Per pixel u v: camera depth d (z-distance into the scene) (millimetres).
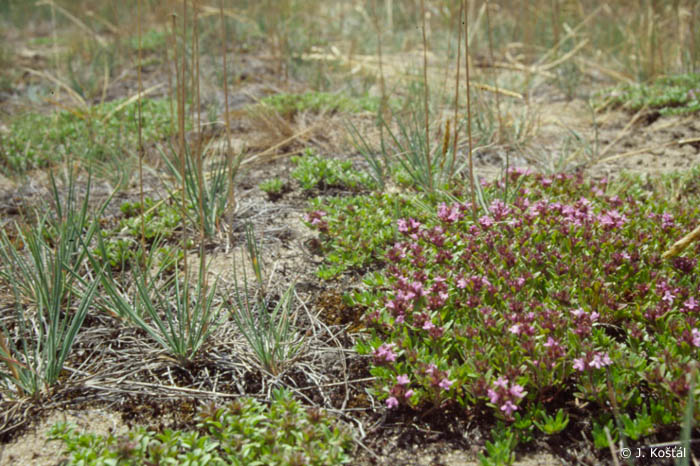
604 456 471
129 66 1359
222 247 672
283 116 993
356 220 677
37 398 513
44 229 681
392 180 776
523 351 505
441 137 842
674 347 505
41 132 946
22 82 1292
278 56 1372
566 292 541
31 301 600
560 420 476
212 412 485
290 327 573
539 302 546
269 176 812
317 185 786
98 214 609
